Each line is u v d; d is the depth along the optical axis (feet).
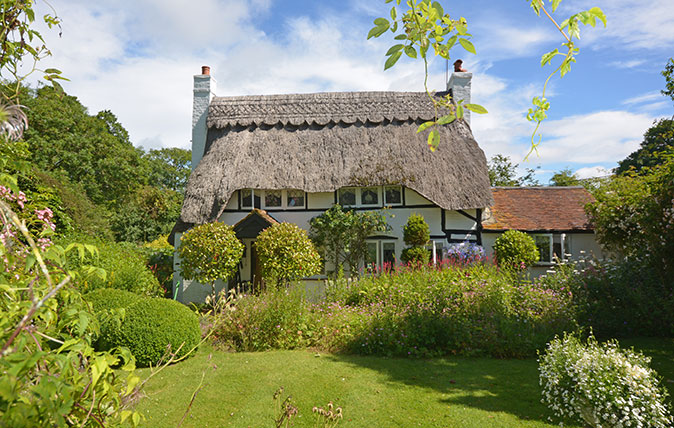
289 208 46.93
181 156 146.20
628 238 35.06
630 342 24.41
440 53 6.63
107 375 4.81
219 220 46.47
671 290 27.17
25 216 11.34
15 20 6.66
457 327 24.02
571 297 26.81
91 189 79.15
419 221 43.21
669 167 29.14
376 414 15.84
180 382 19.24
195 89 52.42
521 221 46.39
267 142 48.55
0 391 3.33
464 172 45.83
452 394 17.65
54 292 3.83
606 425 13.62
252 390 18.31
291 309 26.45
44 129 75.41
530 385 18.48
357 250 45.09
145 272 38.47
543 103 8.49
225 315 24.43
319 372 20.62
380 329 24.44
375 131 49.60
